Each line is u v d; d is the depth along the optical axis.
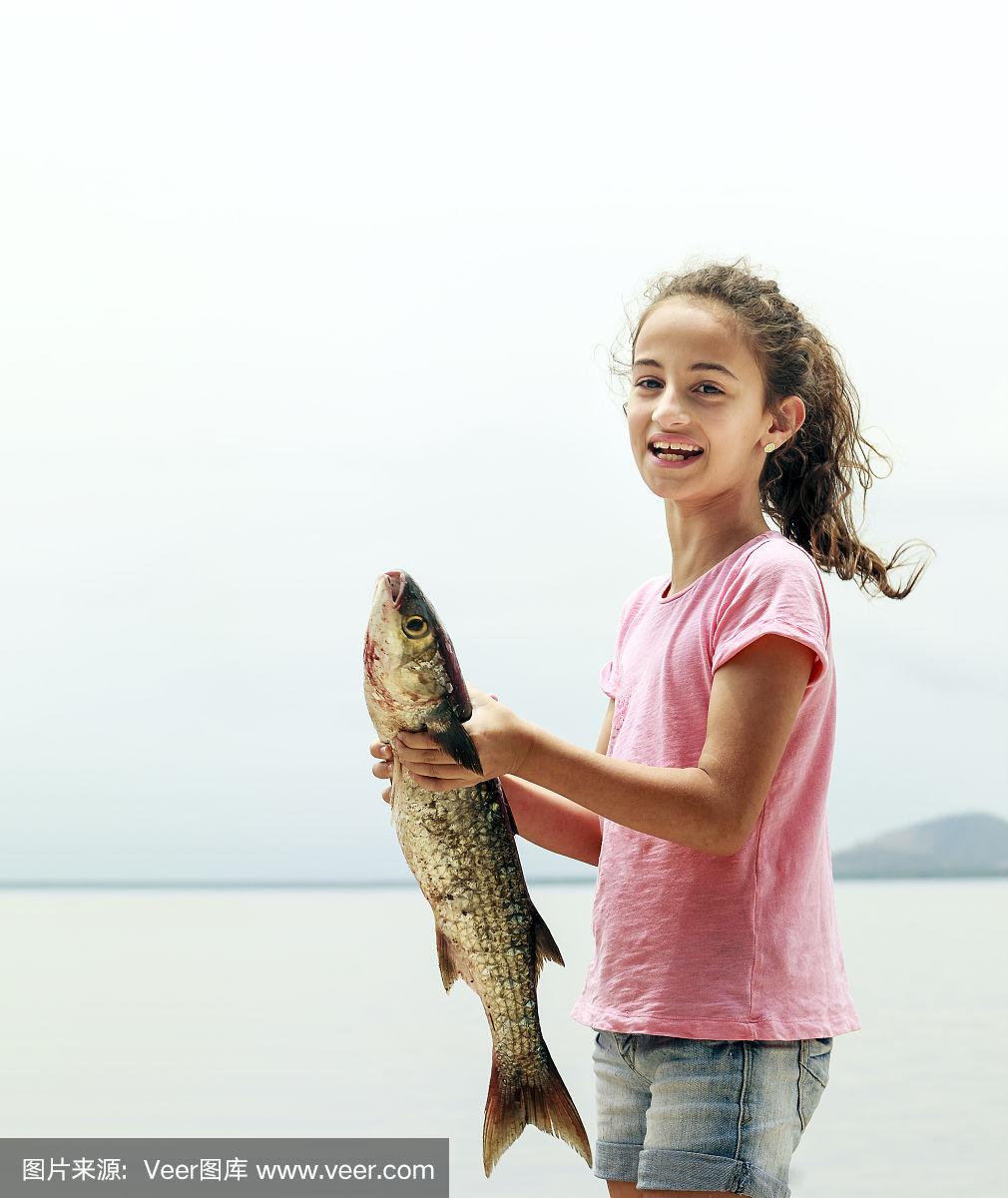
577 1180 4.72
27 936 16.45
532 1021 1.97
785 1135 1.76
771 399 2.04
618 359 2.60
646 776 1.69
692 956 1.78
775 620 1.75
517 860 1.95
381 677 1.73
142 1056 6.95
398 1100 5.86
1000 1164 4.75
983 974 10.28
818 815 1.87
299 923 19.23
